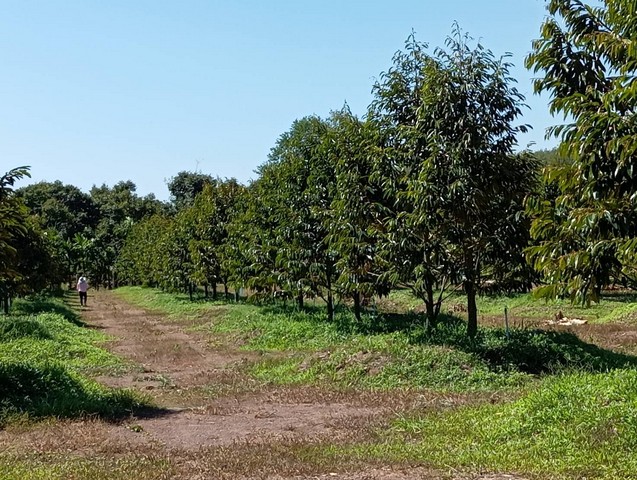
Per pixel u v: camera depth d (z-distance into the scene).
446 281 15.71
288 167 22.22
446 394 11.77
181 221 41.78
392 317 21.00
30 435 9.45
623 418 7.55
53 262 30.73
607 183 7.87
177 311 34.78
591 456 6.82
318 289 21.53
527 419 8.27
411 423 9.48
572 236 8.84
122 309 40.62
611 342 18.64
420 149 14.77
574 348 14.46
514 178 14.48
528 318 26.38
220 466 7.60
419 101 15.53
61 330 22.80
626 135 7.30
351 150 17.31
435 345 14.38
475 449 7.72
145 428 10.20
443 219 14.51
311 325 20.58
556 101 8.28
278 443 8.73
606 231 8.05
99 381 15.01
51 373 12.65
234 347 20.73
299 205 21.30
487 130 14.06
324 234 20.77
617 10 7.89
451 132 14.26
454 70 14.19
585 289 8.56
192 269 38.88
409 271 15.22
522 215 14.11
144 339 23.91
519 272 14.90
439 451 7.79
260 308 27.77
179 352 20.03
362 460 7.57
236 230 28.38
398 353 14.12
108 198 82.06
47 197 74.75
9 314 26.66
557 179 8.78
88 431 9.66
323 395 12.41
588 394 8.59
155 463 7.79
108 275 74.44
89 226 77.81
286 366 15.76
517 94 14.42
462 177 13.83
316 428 9.88
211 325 26.70
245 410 11.56
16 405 11.08
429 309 16.12
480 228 14.53
